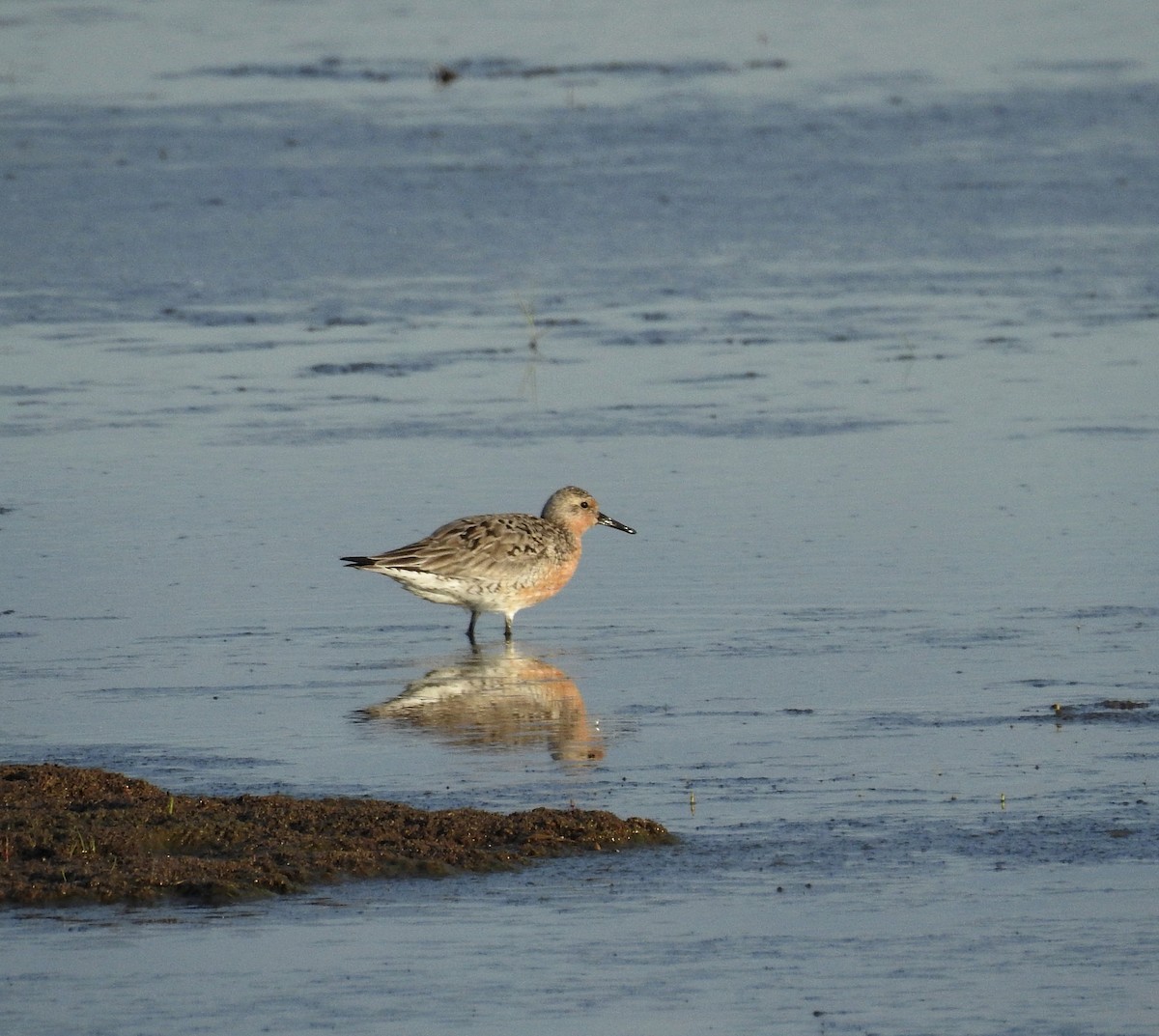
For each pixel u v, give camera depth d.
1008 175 34.47
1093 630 15.03
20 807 11.21
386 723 13.23
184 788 11.85
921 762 12.17
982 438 20.81
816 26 52.12
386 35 51.66
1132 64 45.38
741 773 12.04
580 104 41.44
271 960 9.42
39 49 49.50
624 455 20.39
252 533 17.94
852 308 26.47
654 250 29.69
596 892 10.23
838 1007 8.88
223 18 54.81
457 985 9.12
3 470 19.84
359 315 26.31
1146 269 28.22
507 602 15.60
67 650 14.90
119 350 24.58
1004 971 9.23
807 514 18.38
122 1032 8.67
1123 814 11.20
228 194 33.06
